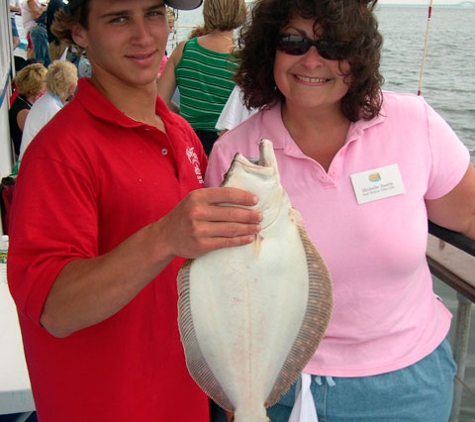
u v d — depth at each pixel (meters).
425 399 1.74
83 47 1.67
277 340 1.44
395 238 1.64
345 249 1.64
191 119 4.08
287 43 1.59
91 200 1.47
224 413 2.17
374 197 1.64
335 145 1.72
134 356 1.61
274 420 1.82
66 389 1.59
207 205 1.21
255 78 1.81
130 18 1.54
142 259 1.26
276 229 1.39
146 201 1.54
